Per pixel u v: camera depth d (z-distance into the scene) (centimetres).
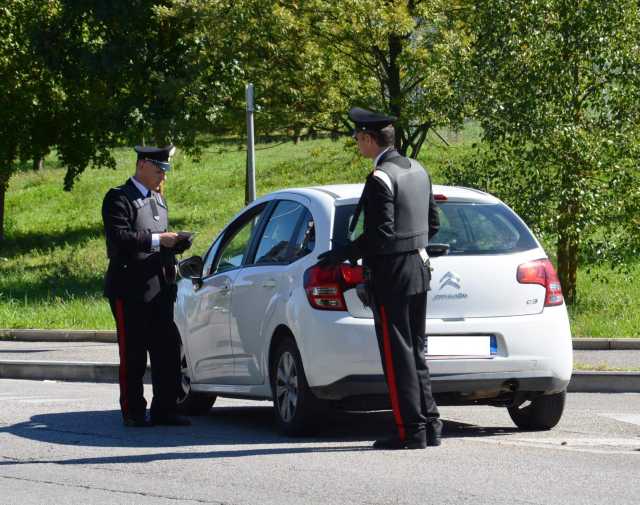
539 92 4741
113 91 8000
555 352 1998
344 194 2078
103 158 9450
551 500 1394
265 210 2280
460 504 1374
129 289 2195
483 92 4784
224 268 2339
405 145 6203
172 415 2255
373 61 6266
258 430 2167
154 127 7350
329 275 1947
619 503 1374
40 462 1786
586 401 2669
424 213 1814
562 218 4750
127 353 2214
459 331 1939
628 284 5434
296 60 6234
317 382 1947
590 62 4769
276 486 1523
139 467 1714
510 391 2002
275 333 2075
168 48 7625
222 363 2306
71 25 7900
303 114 6288
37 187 12125
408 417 1812
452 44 5506
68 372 3428
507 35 4766
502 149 4825
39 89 9025
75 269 7588
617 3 4719
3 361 3566
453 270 1961
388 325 1794
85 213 10594
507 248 2022
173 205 10181
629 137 4728
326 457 1762
